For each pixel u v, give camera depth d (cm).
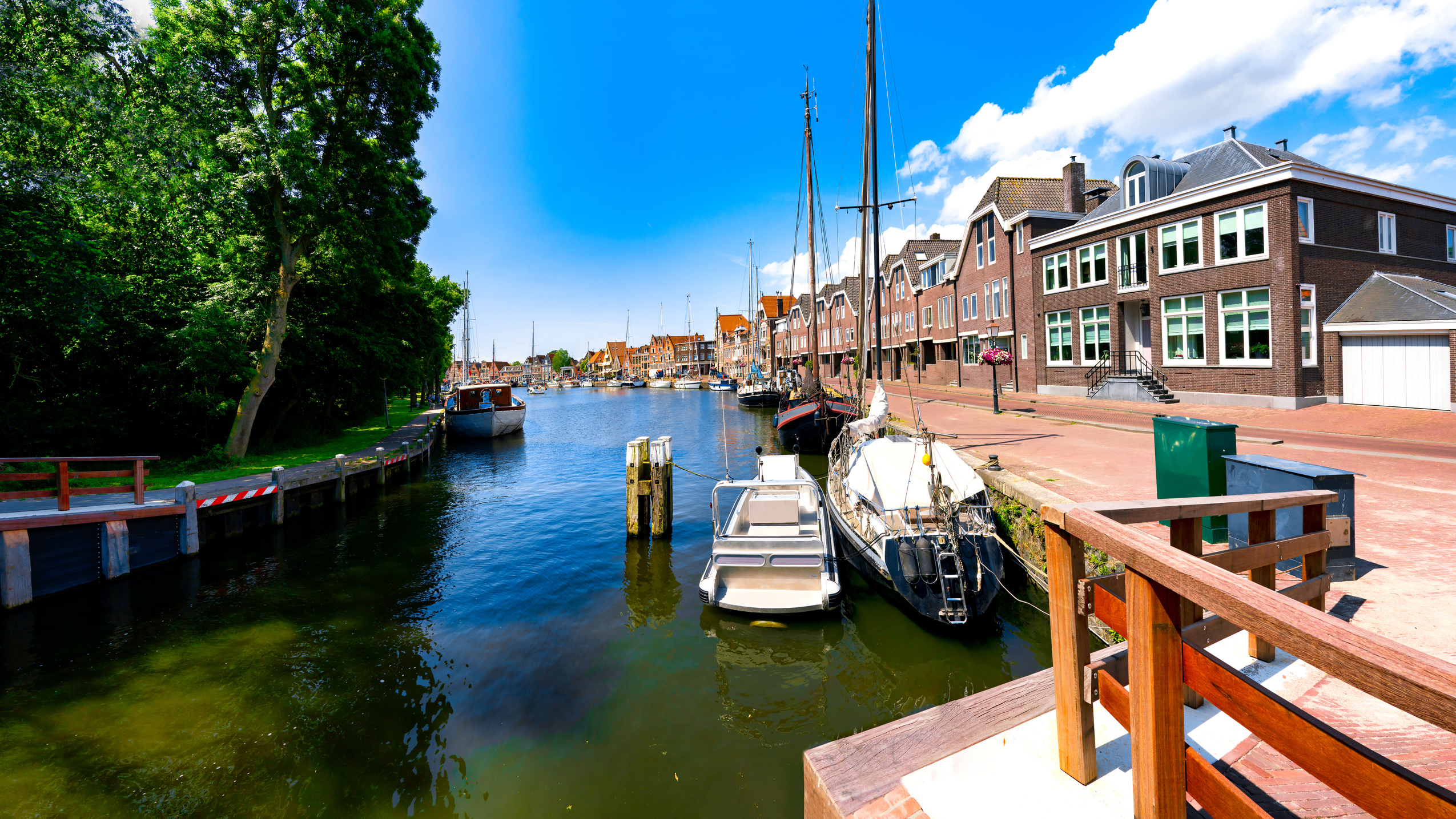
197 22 1577
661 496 1195
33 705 609
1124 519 190
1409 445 1080
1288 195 1562
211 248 1794
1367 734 240
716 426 3619
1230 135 1958
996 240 2878
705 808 457
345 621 819
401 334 2802
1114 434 1367
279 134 1603
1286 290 1565
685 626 779
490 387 3406
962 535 727
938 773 208
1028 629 703
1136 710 156
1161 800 150
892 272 4328
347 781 494
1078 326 2283
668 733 553
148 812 459
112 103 1316
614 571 1015
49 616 833
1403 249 1758
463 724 572
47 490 1052
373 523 1376
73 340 1383
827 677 640
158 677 664
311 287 2092
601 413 5069
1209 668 142
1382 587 458
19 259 1170
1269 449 1071
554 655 710
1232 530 562
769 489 1141
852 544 859
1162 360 1923
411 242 2219
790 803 461
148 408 1678
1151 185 2045
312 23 1684
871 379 3934
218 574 1020
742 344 8656
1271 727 124
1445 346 1370
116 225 1548
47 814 455
